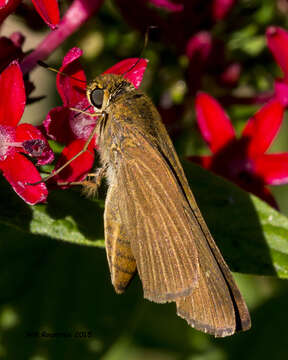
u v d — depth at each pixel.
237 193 0.21
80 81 0.20
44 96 0.21
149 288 0.20
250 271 0.20
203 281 0.20
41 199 0.20
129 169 0.20
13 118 0.20
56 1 0.20
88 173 0.20
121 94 0.20
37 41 0.21
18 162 0.20
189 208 0.20
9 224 0.20
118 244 0.20
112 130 0.20
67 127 0.20
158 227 0.20
